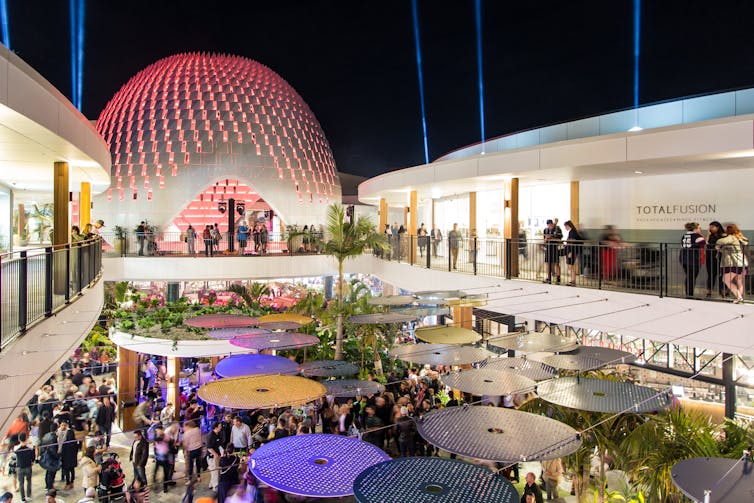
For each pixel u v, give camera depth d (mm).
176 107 38438
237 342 11367
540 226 19688
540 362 10758
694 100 17016
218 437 11898
